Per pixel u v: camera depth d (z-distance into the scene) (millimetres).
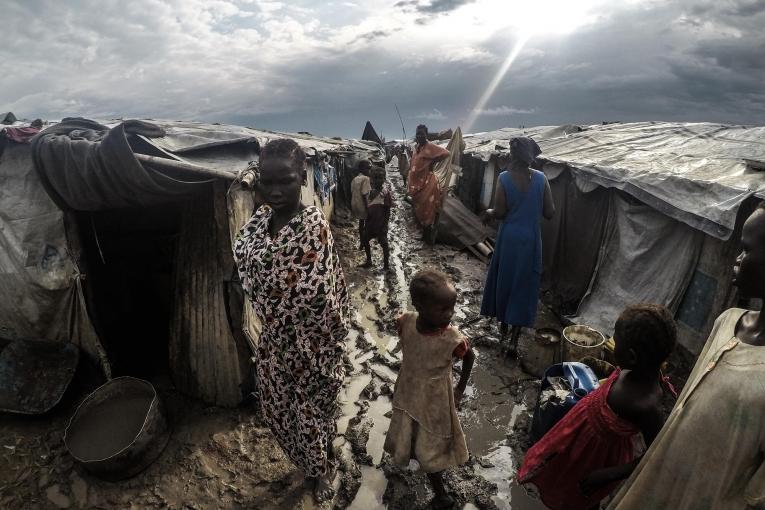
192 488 2908
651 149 5617
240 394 3559
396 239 9125
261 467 3076
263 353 2463
